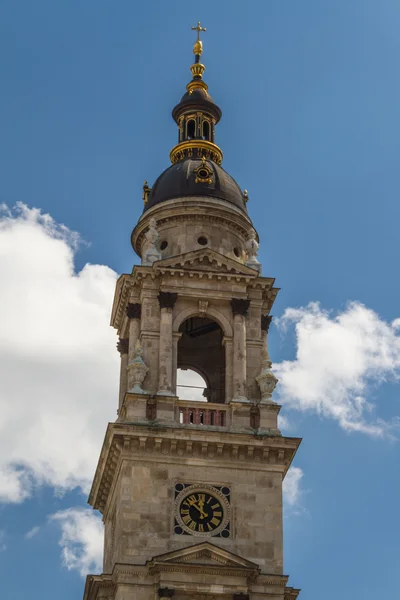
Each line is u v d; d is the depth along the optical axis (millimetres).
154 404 94625
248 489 93125
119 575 88938
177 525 91312
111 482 96688
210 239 103062
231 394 96438
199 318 103375
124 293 101688
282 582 90500
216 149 110562
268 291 101125
